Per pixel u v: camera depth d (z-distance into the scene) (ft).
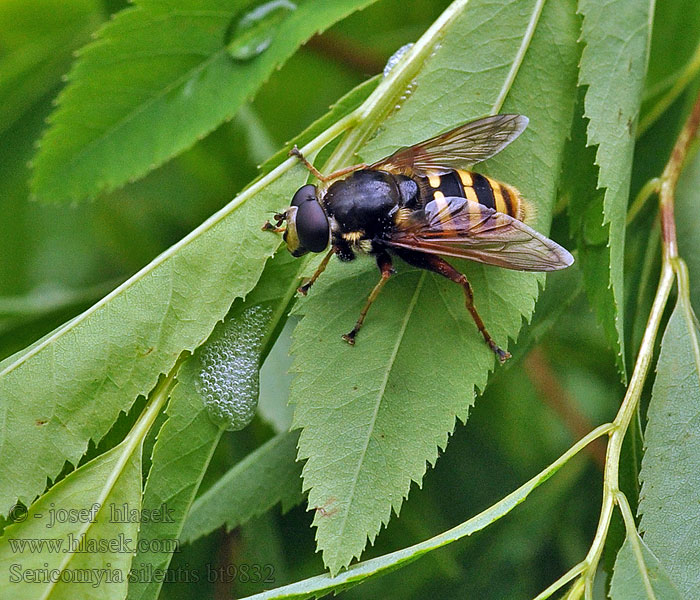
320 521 1.08
